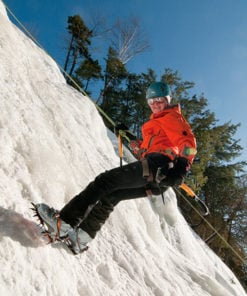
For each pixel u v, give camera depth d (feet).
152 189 8.36
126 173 8.00
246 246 68.69
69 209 7.81
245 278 66.54
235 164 83.25
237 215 71.15
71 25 74.54
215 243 67.31
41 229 7.89
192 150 7.70
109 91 87.35
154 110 8.68
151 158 8.02
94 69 74.64
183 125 7.95
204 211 8.89
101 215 8.19
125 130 9.50
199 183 68.49
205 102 79.82
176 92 78.02
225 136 90.38
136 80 88.22
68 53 77.00
